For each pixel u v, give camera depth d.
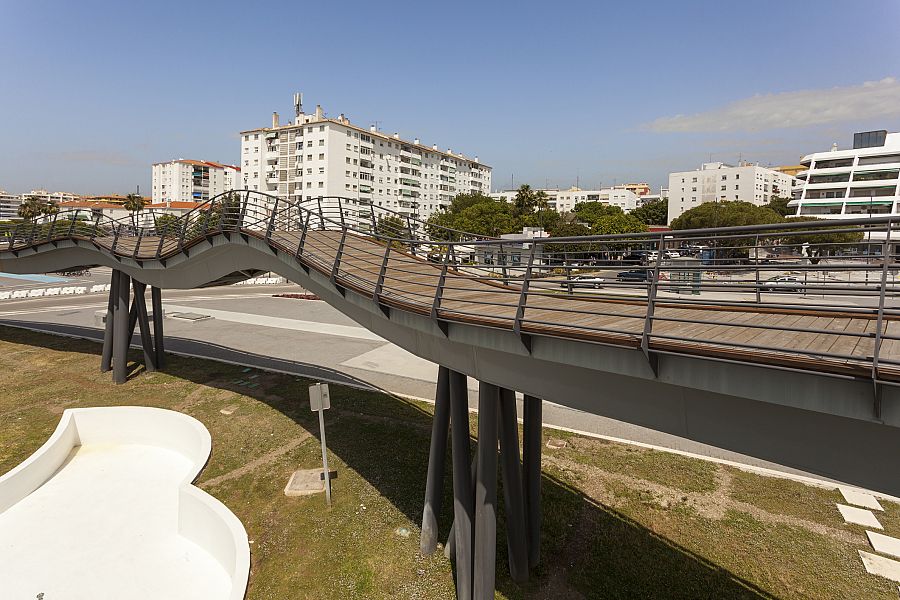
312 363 19.22
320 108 72.62
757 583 7.48
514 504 7.40
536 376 5.85
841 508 9.27
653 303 4.55
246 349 21.34
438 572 7.89
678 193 101.69
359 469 10.94
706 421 4.54
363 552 8.31
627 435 12.70
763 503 9.47
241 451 11.78
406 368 18.69
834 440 3.88
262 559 8.15
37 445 12.09
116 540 9.34
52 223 18.22
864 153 66.00
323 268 9.57
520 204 70.56
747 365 4.08
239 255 12.63
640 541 8.45
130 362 18.89
